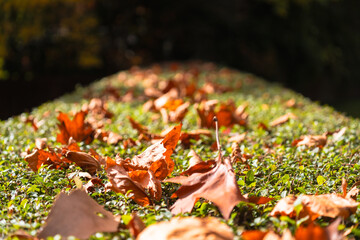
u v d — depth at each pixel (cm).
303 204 190
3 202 220
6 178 247
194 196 197
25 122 457
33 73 1468
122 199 216
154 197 214
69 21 1432
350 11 1992
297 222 175
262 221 186
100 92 721
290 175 252
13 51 1425
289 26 1775
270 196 215
